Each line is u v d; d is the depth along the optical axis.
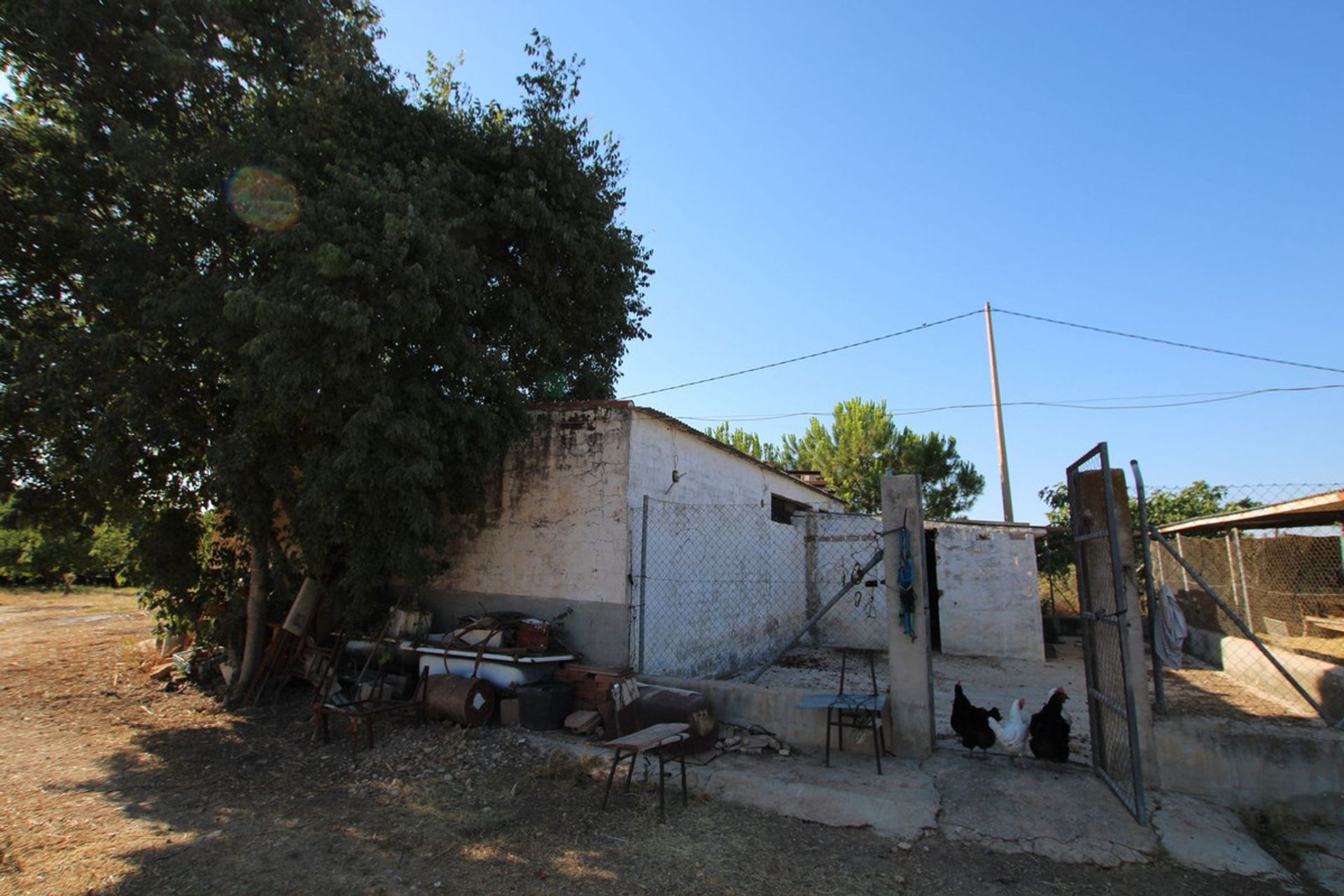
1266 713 7.89
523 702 7.31
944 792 5.36
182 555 9.35
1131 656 5.39
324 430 7.21
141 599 10.45
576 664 7.97
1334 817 4.89
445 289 7.48
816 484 18.30
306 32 8.34
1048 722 5.91
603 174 9.88
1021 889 4.21
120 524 9.40
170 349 7.91
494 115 9.52
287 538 8.77
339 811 5.51
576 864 4.55
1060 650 14.59
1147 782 5.32
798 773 5.82
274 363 6.58
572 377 10.89
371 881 4.36
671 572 9.35
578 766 6.19
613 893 4.19
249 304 6.50
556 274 9.39
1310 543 12.11
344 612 9.44
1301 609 12.01
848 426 25.59
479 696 7.32
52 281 8.19
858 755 6.21
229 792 5.98
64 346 7.21
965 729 6.11
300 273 6.81
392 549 7.67
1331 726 5.46
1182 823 4.79
